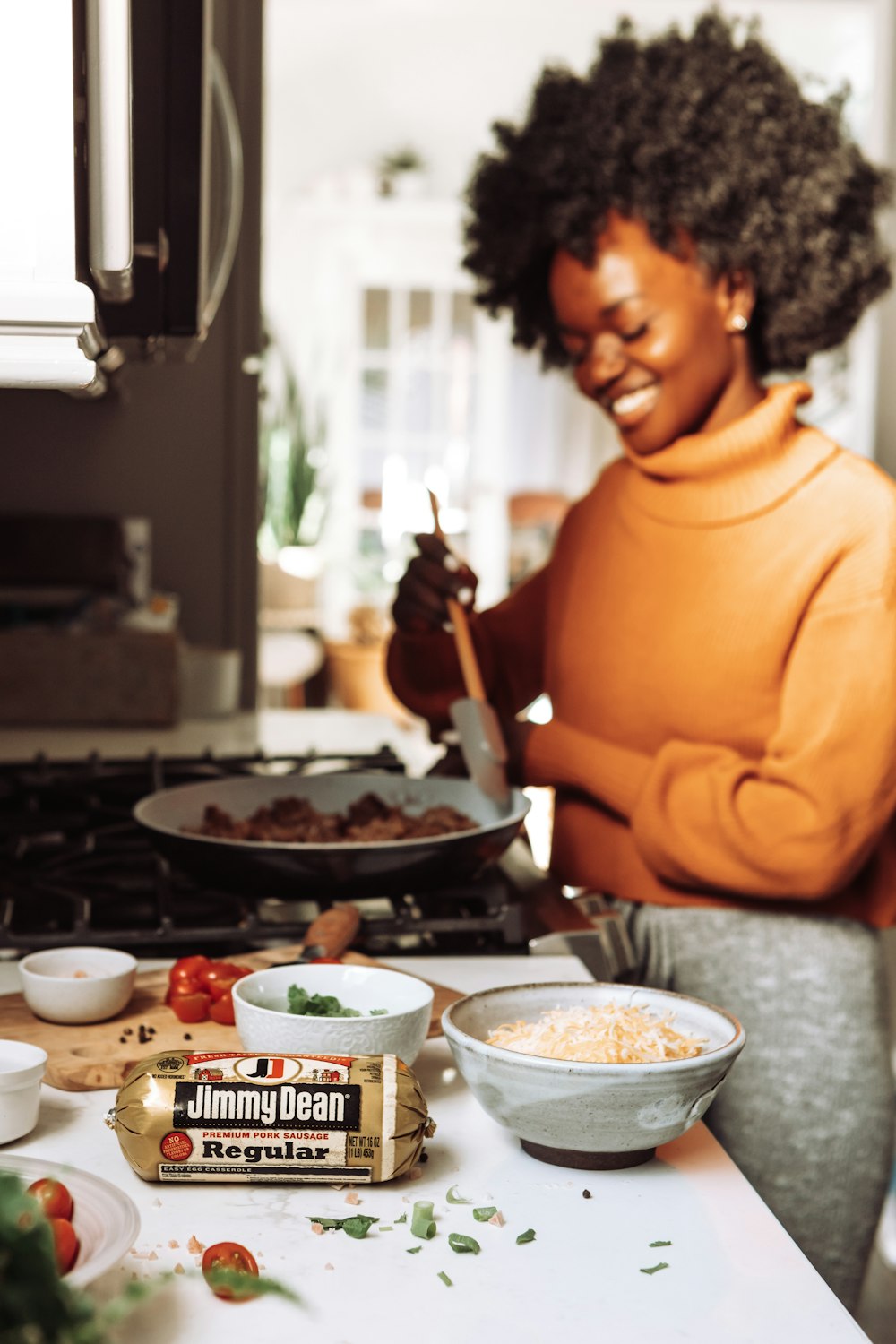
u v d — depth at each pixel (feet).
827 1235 4.15
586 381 4.66
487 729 4.34
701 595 4.33
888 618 3.95
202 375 7.49
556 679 4.90
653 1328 1.72
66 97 2.18
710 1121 4.18
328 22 19.58
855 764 3.92
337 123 21.01
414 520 20.44
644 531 4.54
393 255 20.08
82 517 7.43
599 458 22.45
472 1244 1.90
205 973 2.79
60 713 6.90
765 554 4.21
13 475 7.45
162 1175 2.04
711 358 4.49
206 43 3.20
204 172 3.34
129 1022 2.72
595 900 4.04
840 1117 4.11
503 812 4.24
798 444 4.28
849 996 4.17
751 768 4.15
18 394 7.36
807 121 4.63
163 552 7.62
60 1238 1.59
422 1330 1.69
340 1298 1.76
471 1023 2.37
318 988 2.59
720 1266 1.89
